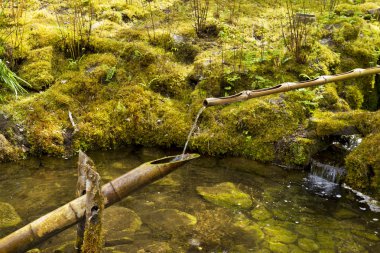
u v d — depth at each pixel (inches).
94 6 298.7
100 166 197.8
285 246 146.4
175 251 141.7
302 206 172.7
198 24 277.3
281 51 247.1
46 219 109.4
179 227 154.5
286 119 216.5
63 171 193.0
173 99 235.9
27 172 190.7
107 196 114.6
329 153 207.0
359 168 184.7
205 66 239.9
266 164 206.2
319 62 243.9
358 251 145.1
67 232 148.4
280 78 235.0
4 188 175.6
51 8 294.7
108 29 272.2
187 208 166.9
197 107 225.5
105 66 239.1
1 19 265.9
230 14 305.0
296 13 297.3
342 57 260.4
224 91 234.2
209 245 145.5
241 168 202.1
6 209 159.0
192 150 216.7
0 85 224.7
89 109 223.5
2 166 194.9
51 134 208.7
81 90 229.8
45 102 220.4
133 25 286.8
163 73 241.1
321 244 148.3
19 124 208.8
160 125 221.9
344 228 158.7
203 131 218.8
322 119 209.3
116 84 234.4
